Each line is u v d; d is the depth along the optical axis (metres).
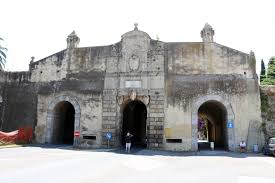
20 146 25.03
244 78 24.80
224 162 16.98
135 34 27.08
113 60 27.09
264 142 23.62
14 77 29.98
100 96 26.70
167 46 26.36
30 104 28.83
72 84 27.80
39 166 13.16
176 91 25.30
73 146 26.11
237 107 24.33
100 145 25.72
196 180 10.82
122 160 16.81
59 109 29.53
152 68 26.08
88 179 10.34
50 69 28.97
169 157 19.41
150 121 25.14
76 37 28.95
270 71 48.41
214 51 25.75
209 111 34.97
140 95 25.75
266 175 12.31
